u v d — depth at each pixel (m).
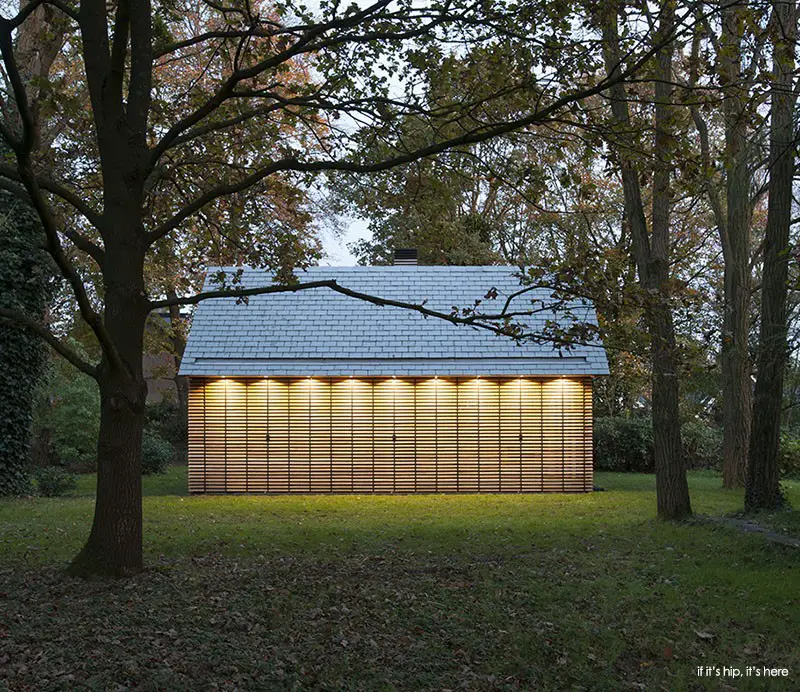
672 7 7.48
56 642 6.32
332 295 22.28
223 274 10.73
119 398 8.41
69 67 18.78
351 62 9.52
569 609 7.67
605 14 7.84
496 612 7.51
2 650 6.07
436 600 7.96
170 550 10.70
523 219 35.34
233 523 13.80
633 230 13.79
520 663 6.27
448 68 9.01
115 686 5.51
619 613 7.57
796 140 11.89
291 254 10.96
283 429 20.00
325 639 6.69
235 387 20.08
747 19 7.62
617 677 6.08
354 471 19.92
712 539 11.52
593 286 8.27
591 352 20.16
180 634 6.64
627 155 8.68
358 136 9.93
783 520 12.85
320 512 15.77
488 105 9.20
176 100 11.15
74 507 15.42
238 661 6.10
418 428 19.95
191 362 19.95
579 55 8.33
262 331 21.02
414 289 22.42
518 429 19.94
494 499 18.22
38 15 17.53
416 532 12.66
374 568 9.52
